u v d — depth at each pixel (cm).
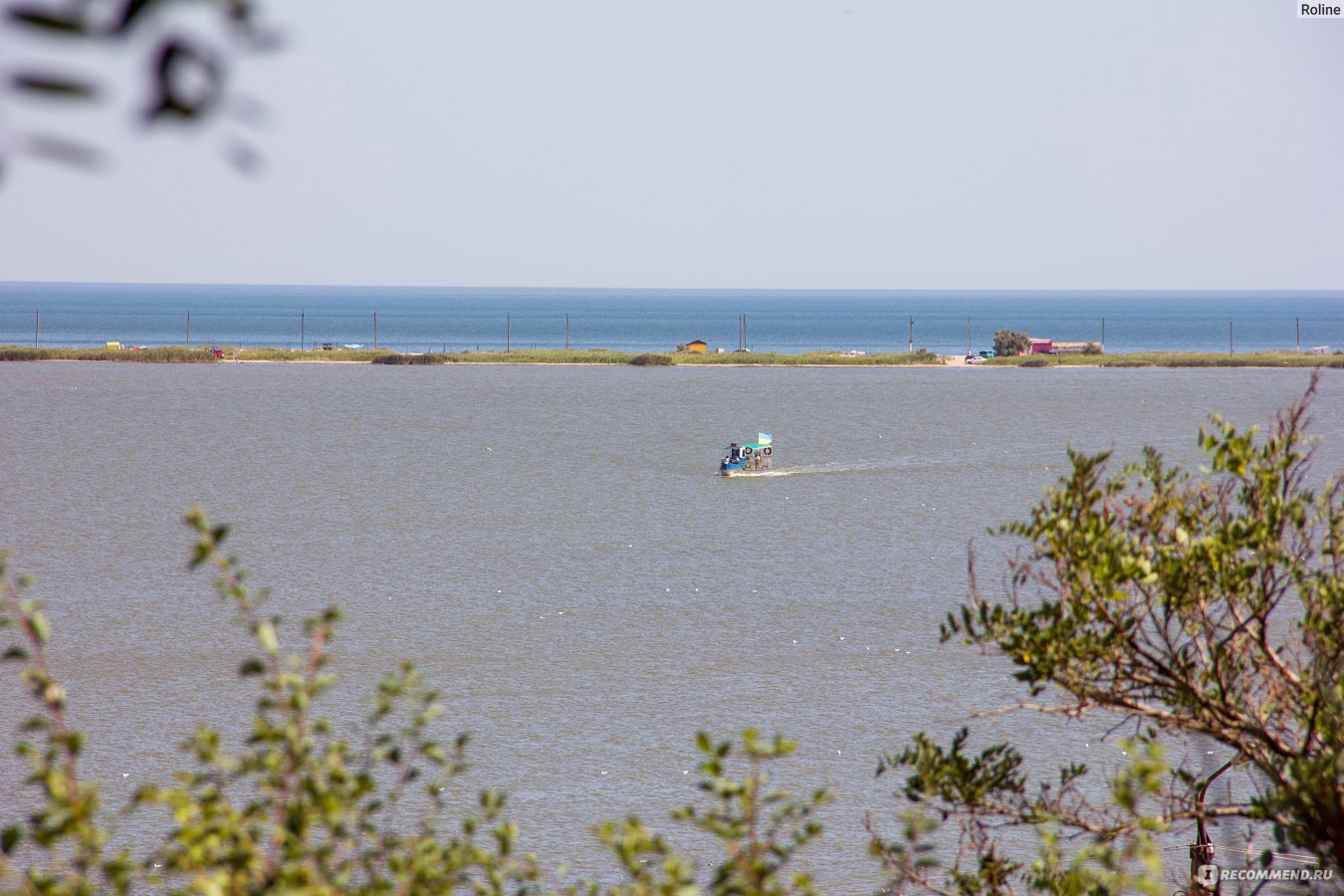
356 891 2677
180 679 13300
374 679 13350
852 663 14100
